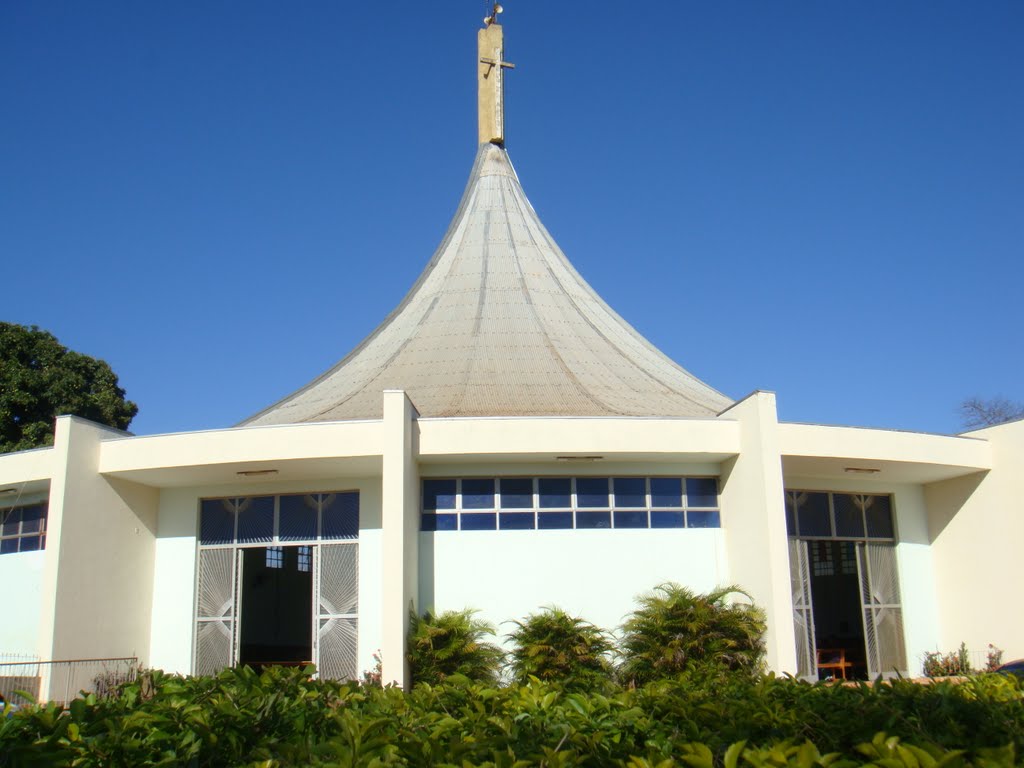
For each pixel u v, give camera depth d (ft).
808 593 65.41
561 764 16.78
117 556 61.11
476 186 101.91
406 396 55.77
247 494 63.87
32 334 119.03
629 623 56.54
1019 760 17.53
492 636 58.65
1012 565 65.16
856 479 69.05
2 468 63.05
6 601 68.64
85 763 17.74
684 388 78.84
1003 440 66.44
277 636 82.17
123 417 122.21
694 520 62.23
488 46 111.04
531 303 86.07
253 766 18.40
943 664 66.54
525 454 58.44
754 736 20.01
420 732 19.66
